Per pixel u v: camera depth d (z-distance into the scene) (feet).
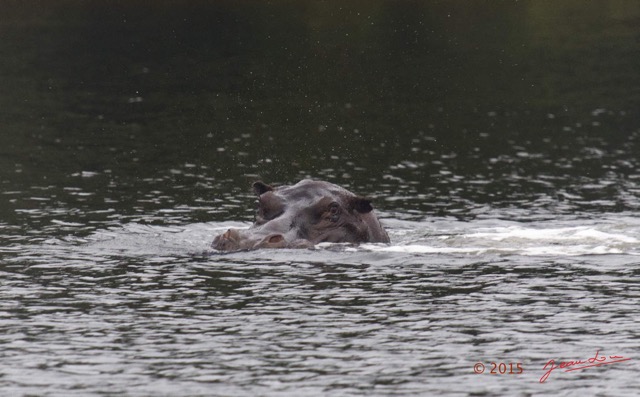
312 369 118.21
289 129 344.49
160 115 370.12
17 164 282.77
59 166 280.51
